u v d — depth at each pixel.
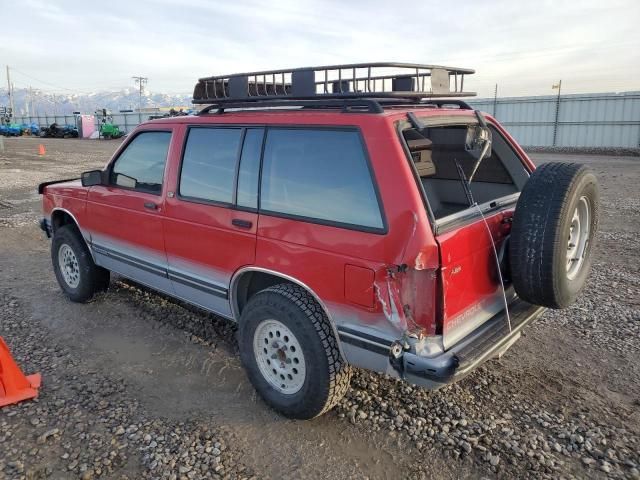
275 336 3.46
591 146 28.09
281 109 3.55
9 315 5.25
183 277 4.14
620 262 6.92
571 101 28.28
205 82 4.12
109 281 5.64
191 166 3.99
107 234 4.89
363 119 2.99
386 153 2.87
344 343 3.10
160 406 3.66
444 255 2.73
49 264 7.09
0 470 3.01
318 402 3.27
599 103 27.41
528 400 3.70
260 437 3.32
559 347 4.50
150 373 4.12
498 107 31.12
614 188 13.55
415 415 3.53
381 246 2.81
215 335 4.80
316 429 3.40
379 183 2.86
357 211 2.97
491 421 3.45
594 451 3.15
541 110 29.50
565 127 28.83
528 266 3.04
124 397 3.77
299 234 3.21
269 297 3.36
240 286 3.82
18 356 4.39
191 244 3.99
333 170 3.10
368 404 3.66
